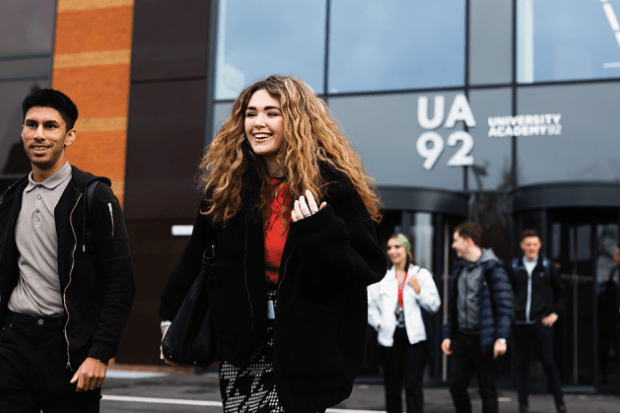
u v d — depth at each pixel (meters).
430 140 10.88
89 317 2.70
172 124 11.83
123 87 12.15
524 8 10.77
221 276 2.22
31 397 2.66
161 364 11.26
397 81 11.21
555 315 7.08
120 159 11.97
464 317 5.46
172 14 12.08
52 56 12.60
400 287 5.41
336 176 2.15
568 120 10.33
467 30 10.98
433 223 10.06
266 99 2.26
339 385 2.04
